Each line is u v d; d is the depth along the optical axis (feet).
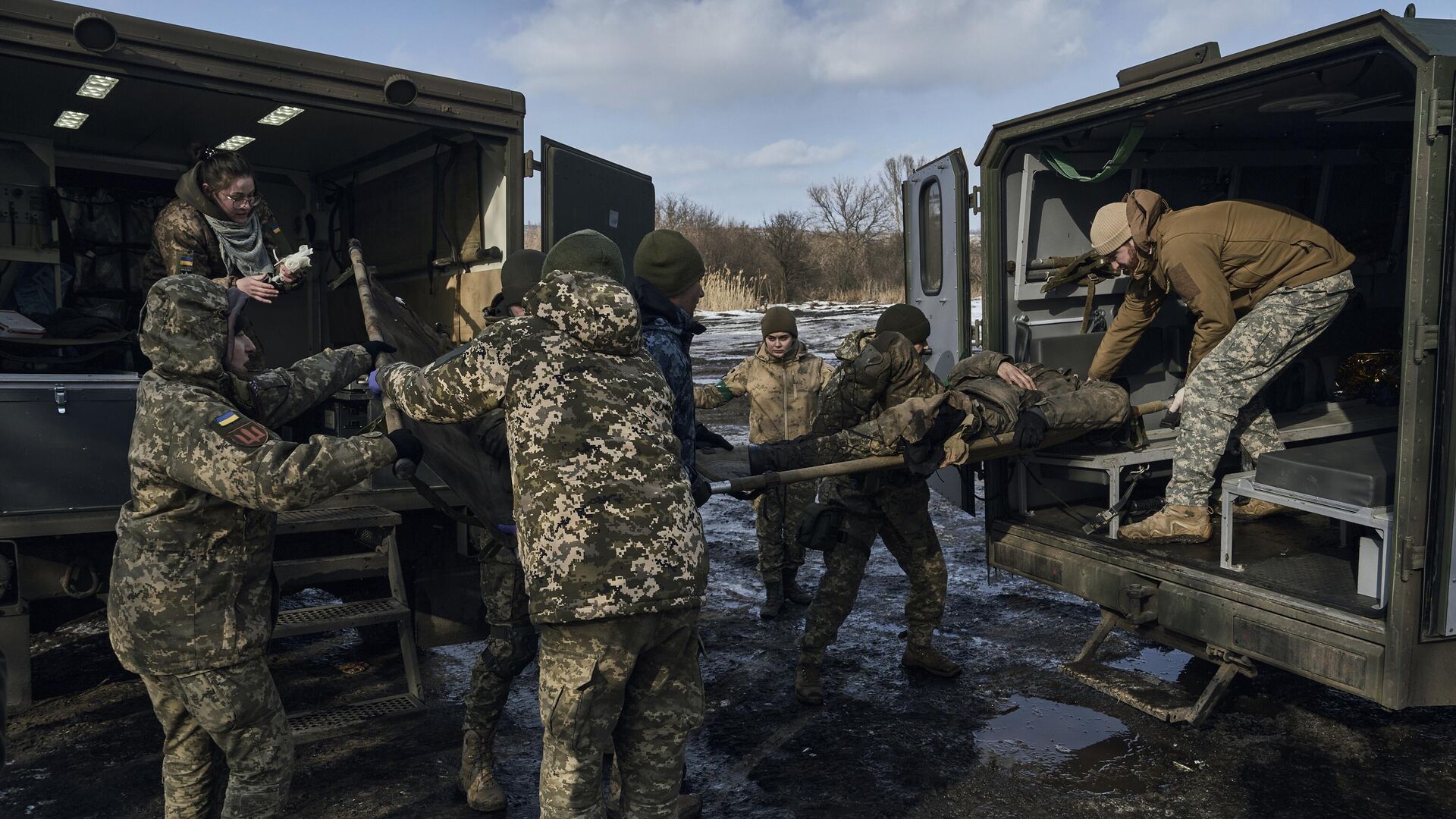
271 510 7.48
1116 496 14.12
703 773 11.16
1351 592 11.03
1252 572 12.05
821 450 12.47
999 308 16.03
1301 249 13.00
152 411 7.68
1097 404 13.26
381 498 13.83
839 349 12.89
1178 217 13.56
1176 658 14.60
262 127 18.60
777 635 15.92
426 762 11.55
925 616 13.67
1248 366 13.10
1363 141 18.54
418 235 18.99
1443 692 9.84
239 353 8.36
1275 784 10.66
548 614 7.04
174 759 8.20
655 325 9.27
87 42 11.96
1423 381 9.42
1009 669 14.24
